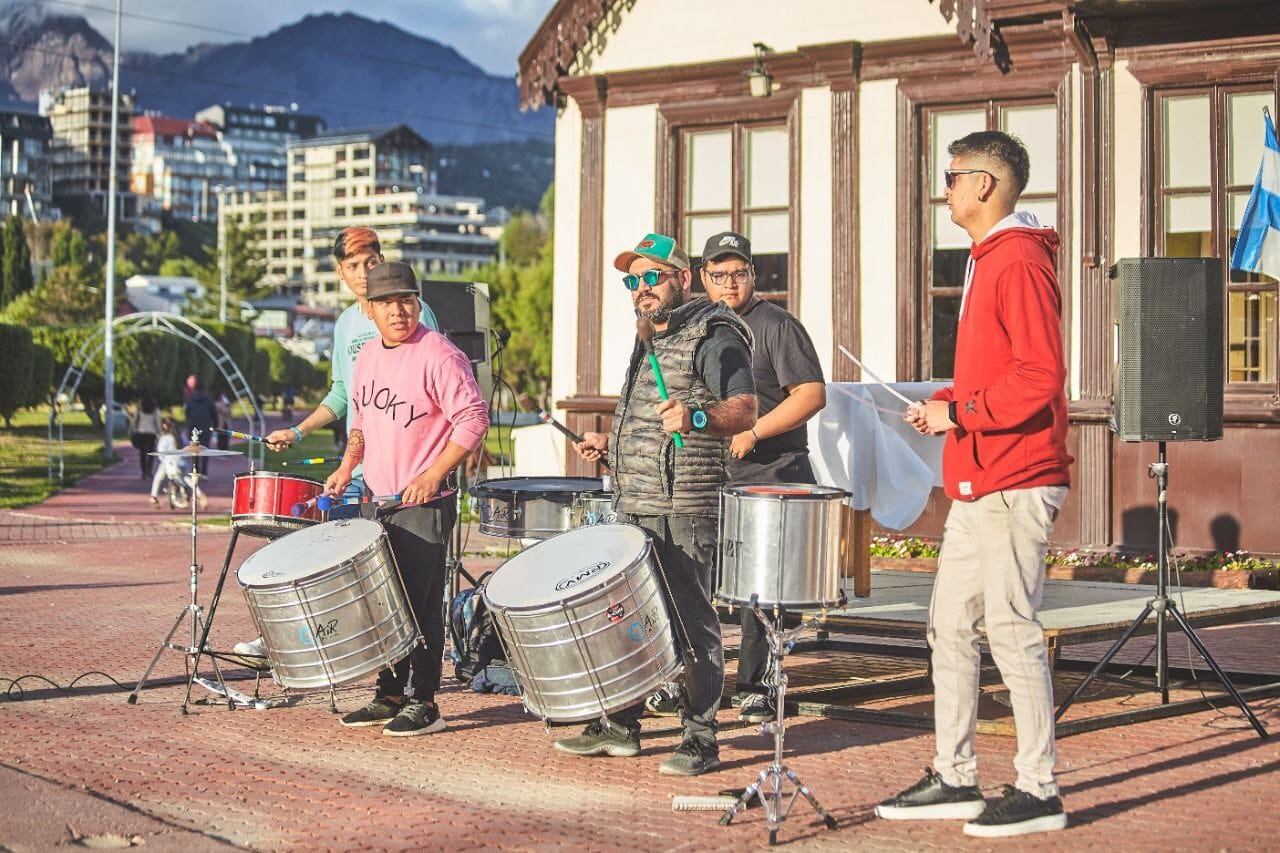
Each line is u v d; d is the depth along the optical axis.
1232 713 6.73
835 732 6.43
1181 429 6.55
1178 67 12.03
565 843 4.65
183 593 11.83
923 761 5.84
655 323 5.75
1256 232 10.97
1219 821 4.86
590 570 5.36
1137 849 4.53
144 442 27.52
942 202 13.07
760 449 6.66
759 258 13.85
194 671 7.04
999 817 4.70
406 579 6.39
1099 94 12.27
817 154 13.47
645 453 5.70
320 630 6.03
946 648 4.95
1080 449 12.25
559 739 6.24
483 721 6.70
